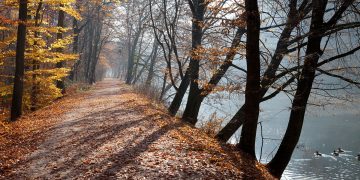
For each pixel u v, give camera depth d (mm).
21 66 17344
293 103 9609
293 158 30703
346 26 8070
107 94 30922
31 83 19797
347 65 9117
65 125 14672
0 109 21438
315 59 9023
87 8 35906
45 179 7746
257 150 31578
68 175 7973
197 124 19250
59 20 26078
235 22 10414
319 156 31078
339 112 54062
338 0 8688
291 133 9930
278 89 10008
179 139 11695
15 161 9227
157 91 30891
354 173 25609
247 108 10000
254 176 8258
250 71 9625
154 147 10398
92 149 10359
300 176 25141
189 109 17297
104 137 12039
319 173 25672
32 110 21109
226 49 11570
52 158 9484
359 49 8711
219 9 11562
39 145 11086
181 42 20828
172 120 16406
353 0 8336
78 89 35875
